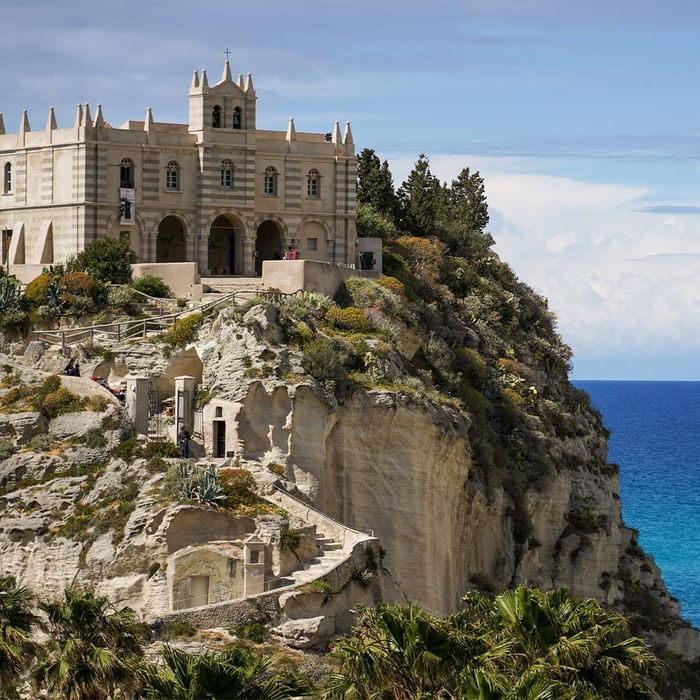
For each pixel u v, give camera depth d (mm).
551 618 81188
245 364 119812
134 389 117125
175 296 139000
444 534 128375
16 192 151375
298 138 157000
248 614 100188
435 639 79000
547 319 180500
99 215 145750
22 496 112500
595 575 154500
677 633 159125
